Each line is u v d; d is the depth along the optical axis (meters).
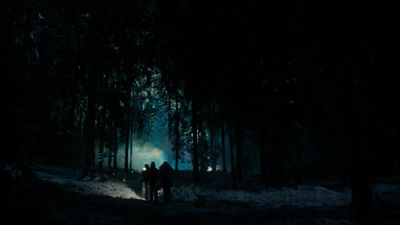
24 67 8.19
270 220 9.69
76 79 21.30
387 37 9.51
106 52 21.23
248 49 11.49
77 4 21.03
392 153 11.16
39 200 6.45
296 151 25.08
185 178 29.30
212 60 12.06
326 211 11.35
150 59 19.28
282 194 19.53
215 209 12.30
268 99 12.59
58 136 22.92
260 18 10.77
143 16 18.62
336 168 35.09
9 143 6.70
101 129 27.92
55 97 19.92
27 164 7.07
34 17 17.94
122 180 24.69
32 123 7.40
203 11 11.52
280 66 11.45
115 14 20.11
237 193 19.84
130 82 23.47
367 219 9.58
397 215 10.35
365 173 11.14
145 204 13.32
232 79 12.35
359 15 9.56
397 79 9.90
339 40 10.14
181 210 11.72
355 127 11.19
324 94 12.29
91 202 11.55
